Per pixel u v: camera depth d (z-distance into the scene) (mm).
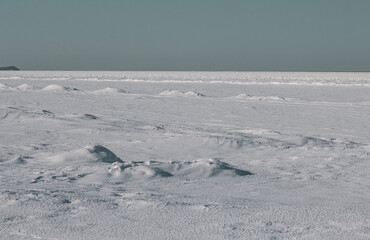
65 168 8188
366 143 13641
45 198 5340
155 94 41812
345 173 8133
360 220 4512
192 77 95562
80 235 4004
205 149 12047
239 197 5844
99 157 9406
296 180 7352
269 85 61781
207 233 4051
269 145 12398
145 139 13789
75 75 104375
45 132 15164
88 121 17469
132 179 7223
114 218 4559
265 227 4238
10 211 4797
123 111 25016
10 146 12273
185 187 6621
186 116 22828
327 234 3996
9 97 33594
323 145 12617
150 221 4457
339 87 56000
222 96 41719
